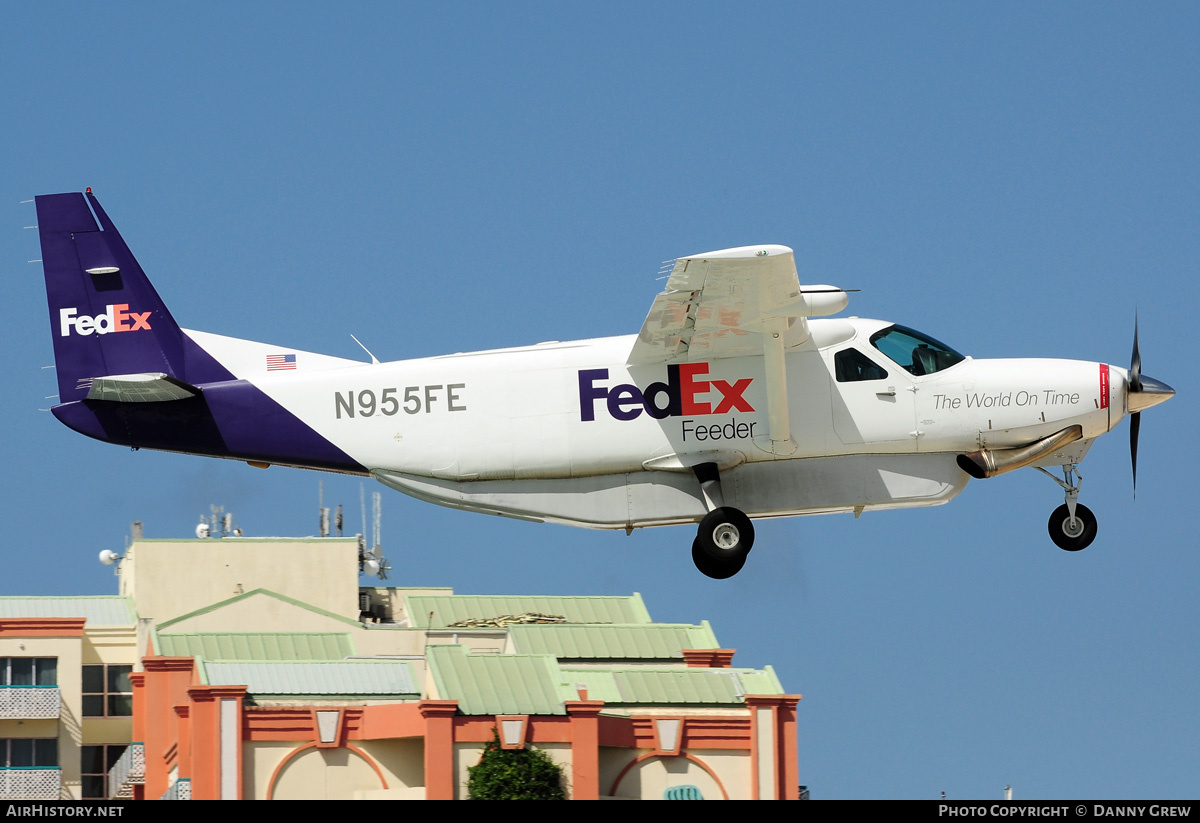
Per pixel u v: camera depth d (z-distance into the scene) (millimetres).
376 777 70438
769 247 59375
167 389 67312
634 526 68562
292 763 70188
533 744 69500
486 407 67750
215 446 68438
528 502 68312
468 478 67938
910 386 68250
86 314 69812
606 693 73625
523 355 68375
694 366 67438
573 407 67500
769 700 73000
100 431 68750
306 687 73625
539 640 86750
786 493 68375
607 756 71562
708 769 71938
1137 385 69438
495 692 71312
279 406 68188
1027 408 68312
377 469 68188
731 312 63938
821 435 67875
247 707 70750
